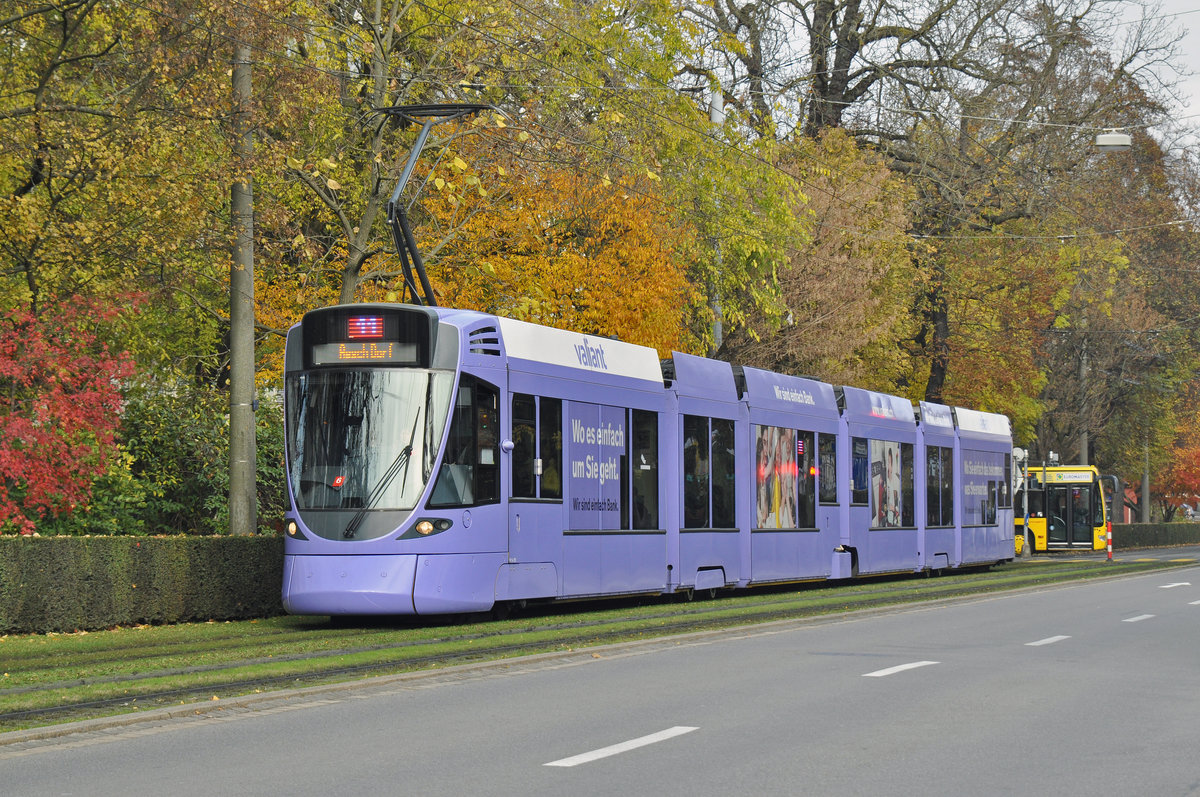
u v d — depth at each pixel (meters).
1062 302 53.03
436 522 17.34
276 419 27.59
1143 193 56.50
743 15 41.66
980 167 43.88
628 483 21.03
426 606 17.19
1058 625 17.92
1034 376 52.00
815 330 34.50
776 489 25.31
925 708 10.38
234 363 20.80
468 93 26.33
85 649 14.86
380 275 24.00
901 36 43.81
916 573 34.78
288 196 26.59
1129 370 60.53
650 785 7.48
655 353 22.14
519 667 13.12
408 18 26.00
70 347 19.28
